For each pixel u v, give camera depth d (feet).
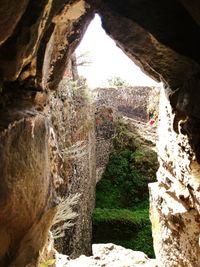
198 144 8.21
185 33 7.72
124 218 27.22
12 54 5.14
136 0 7.60
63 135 14.76
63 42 8.07
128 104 37.22
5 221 5.09
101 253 16.10
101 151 32.76
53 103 13.69
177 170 10.05
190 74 8.28
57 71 8.45
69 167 15.60
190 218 9.29
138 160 32.37
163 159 11.51
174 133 9.84
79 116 19.15
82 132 19.97
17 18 4.45
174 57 8.14
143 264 15.19
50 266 9.98
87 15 7.93
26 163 5.51
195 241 9.23
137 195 31.78
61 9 6.93
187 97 8.21
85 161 21.88
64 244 16.84
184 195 9.44
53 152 11.30
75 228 18.70
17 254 5.78
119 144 34.01
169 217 10.40
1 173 4.67
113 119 33.96
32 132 5.79
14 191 5.09
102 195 31.68
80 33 8.36
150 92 36.88
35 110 6.27
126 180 32.32
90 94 22.21
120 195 31.68
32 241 6.37
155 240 12.62
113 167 32.99
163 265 11.60
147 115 36.99
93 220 27.04
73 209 17.26
